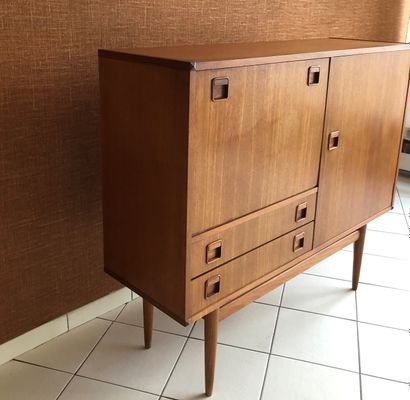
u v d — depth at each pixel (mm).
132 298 2088
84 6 1563
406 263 2426
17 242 1614
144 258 1447
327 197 1691
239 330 1906
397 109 1891
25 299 1698
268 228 1505
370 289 2199
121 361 1736
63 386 1616
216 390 1610
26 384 1619
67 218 1729
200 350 1803
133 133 1358
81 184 1731
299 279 2271
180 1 1816
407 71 1865
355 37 2781
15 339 1718
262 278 1548
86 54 1610
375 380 1673
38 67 1507
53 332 1829
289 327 1931
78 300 1870
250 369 1707
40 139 1574
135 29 1713
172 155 1249
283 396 1595
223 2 1971
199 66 1146
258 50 1490
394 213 2990
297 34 2375
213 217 1323
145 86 1273
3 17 1395
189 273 1318
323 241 1756
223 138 1268
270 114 1368
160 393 1597
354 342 1855
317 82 1478
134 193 1417
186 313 1353
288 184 1516
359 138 1743
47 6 1479
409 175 3623
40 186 1617
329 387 1638
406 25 3248
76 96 1626
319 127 1549
